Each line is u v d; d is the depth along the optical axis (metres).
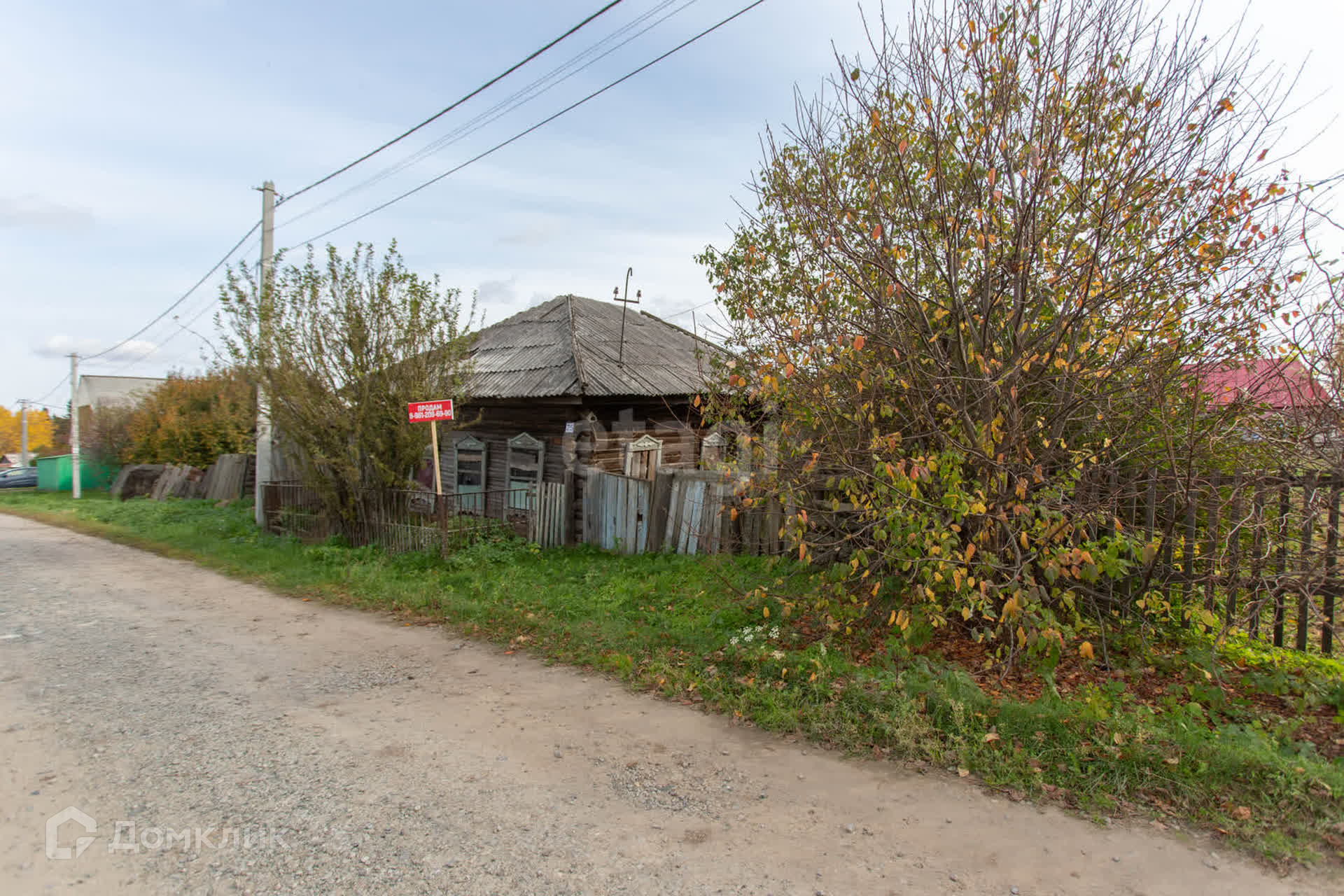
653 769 4.20
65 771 4.25
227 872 3.26
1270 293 5.20
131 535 14.73
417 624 7.54
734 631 6.27
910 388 5.70
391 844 3.47
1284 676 4.57
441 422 11.69
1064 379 5.27
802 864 3.26
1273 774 3.59
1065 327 5.11
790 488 6.30
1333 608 4.91
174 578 10.32
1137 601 5.41
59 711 5.19
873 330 5.84
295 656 6.51
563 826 3.62
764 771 4.14
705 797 3.87
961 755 4.07
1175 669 4.98
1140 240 5.25
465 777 4.14
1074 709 4.30
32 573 10.84
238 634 7.29
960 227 5.53
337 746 4.58
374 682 5.77
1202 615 4.96
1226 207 4.96
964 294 5.79
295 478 14.21
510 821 3.67
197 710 5.21
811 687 4.97
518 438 12.91
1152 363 5.23
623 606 7.51
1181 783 3.64
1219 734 4.05
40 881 3.19
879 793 3.84
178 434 23.78
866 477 5.67
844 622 6.02
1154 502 5.40
